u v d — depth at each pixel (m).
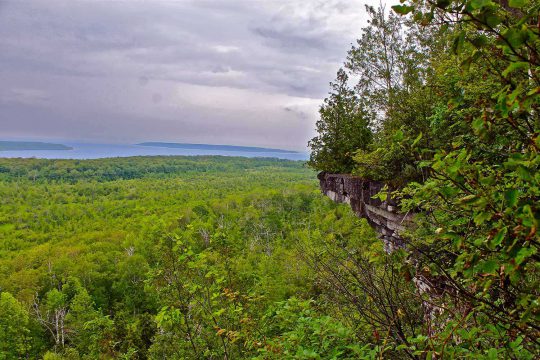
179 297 5.45
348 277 3.44
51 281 51.66
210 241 6.28
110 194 139.62
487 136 1.85
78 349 30.66
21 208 109.06
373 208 9.07
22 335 35.31
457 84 3.56
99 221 97.00
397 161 7.71
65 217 102.62
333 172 14.11
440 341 2.23
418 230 2.90
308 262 3.84
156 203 116.19
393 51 12.93
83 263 55.25
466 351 2.05
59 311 39.22
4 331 33.84
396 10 1.59
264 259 27.56
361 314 3.15
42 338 39.47
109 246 69.19
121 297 49.41
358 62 13.41
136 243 62.38
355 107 14.39
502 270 1.61
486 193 1.58
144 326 20.75
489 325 1.97
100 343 9.56
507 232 1.47
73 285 46.06
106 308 47.94
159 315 5.21
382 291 3.16
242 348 5.48
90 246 68.62
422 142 6.55
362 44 13.30
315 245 4.26
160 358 7.24
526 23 1.41
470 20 1.42
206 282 5.61
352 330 3.28
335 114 14.45
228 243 6.21
